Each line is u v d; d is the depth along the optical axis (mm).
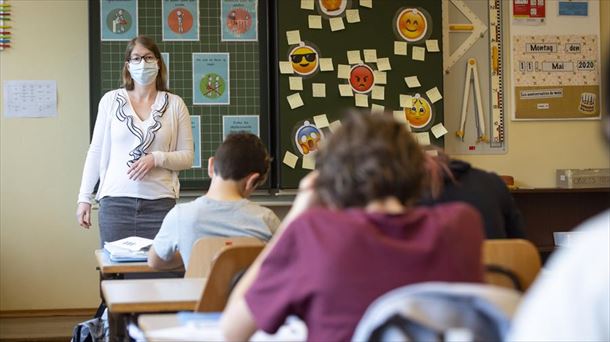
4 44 6145
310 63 6164
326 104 6180
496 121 6555
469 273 1620
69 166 6242
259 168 3340
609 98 1135
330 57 6191
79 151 6254
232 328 1759
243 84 6141
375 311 1356
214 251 3021
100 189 4816
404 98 6270
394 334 1370
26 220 6207
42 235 6230
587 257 1109
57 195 6234
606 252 1099
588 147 6676
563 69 6629
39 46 6188
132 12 6039
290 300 1634
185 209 3268
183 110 4832
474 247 1656
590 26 6648
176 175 4859
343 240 1606
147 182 4738
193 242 3215
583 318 1094
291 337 2023
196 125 6102
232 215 3244
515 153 6598
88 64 6207
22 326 5980
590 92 6660
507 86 6586
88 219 4832
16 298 6207
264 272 1701
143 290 2668
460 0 6520
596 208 6594
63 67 6219
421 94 6293
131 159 4727
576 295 1104
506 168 6594
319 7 6184
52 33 6195
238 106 6141
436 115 6309
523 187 6598
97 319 3994
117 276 3795
